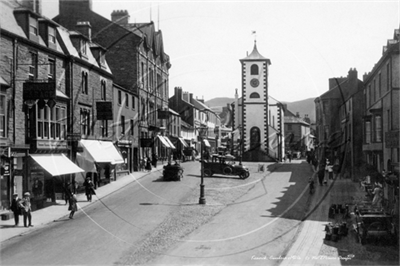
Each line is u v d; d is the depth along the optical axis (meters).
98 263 13.68
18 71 23.12
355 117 37.06
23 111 23.50
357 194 27.25
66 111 27.94
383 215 16.52
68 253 14.84
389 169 25.98
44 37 26.22
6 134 21.91
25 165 23.33
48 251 15.09
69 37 29.95
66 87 28.16
